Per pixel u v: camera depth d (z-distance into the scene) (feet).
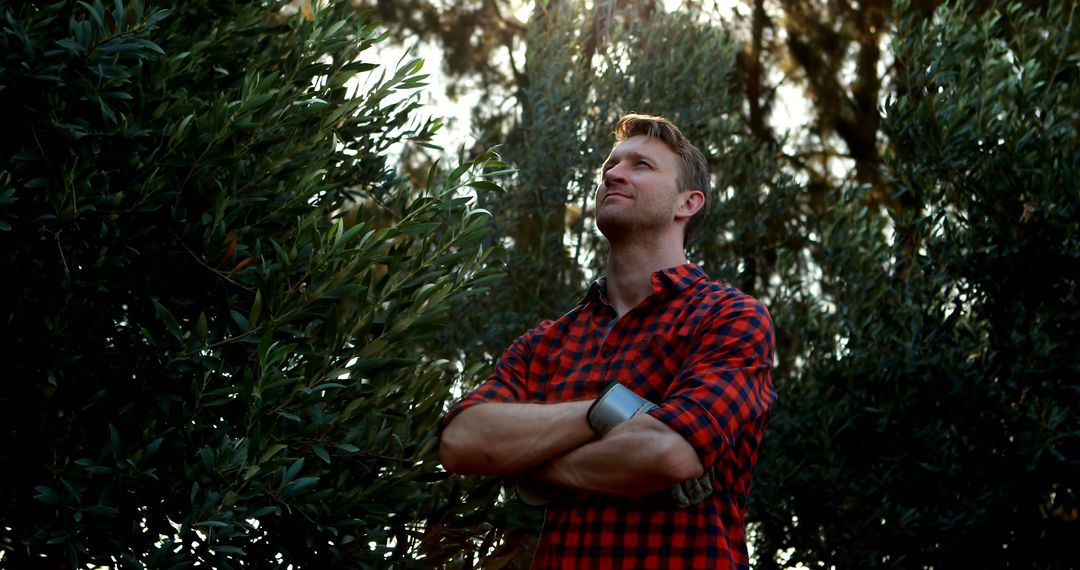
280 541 8.02
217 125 7.63
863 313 18.25
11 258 7.41
